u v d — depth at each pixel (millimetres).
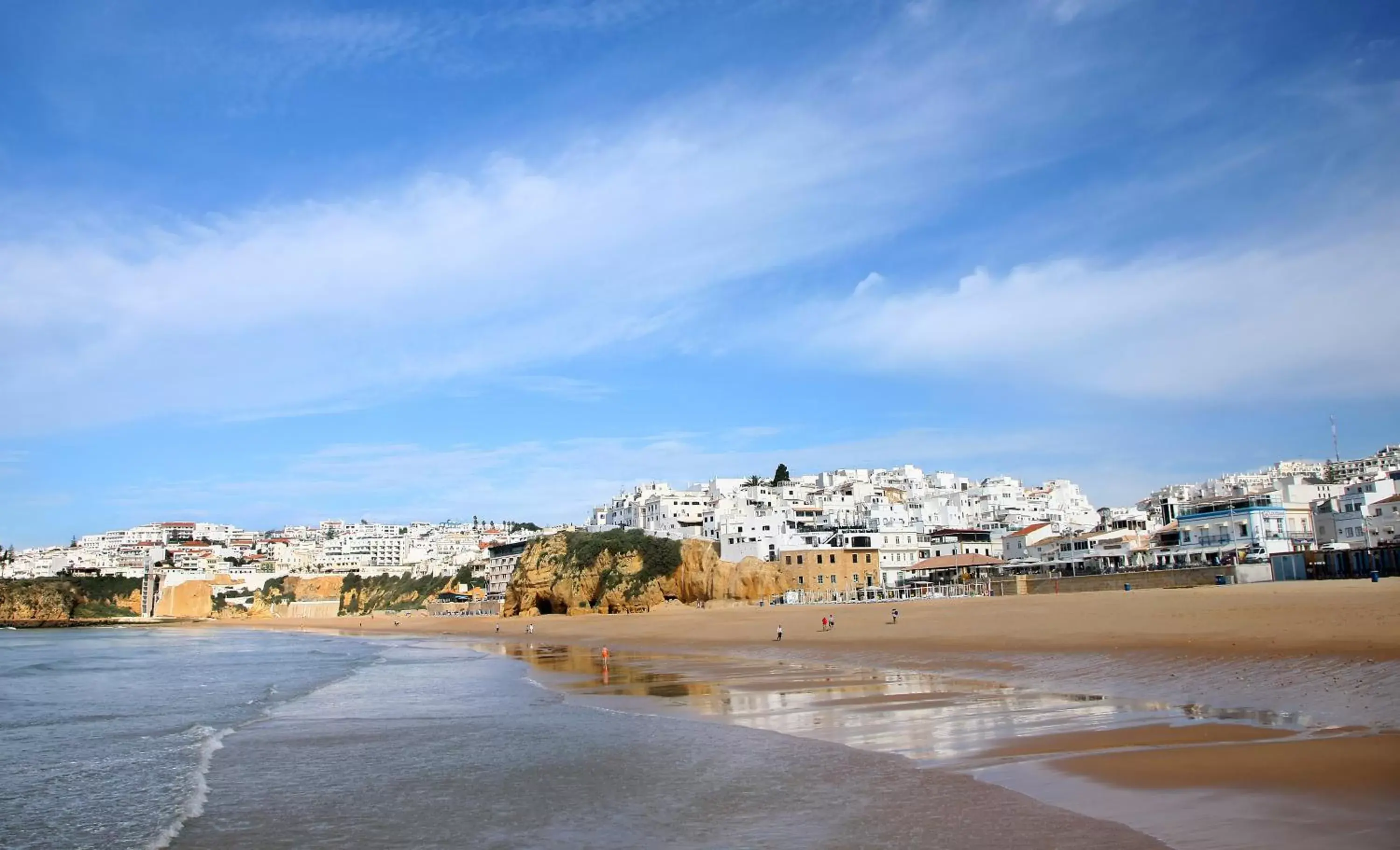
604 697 39094
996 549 136000
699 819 16828
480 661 69312
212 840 17703
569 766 23109
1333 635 34969
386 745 28391
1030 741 21219
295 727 33469
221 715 39250
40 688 56344
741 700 34125
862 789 17844
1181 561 102812
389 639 122250
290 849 16797
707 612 104812
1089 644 42438
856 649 53344
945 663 42312
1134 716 23594
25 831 19328
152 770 25984
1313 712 21891
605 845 15719
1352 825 12969
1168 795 15359
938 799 16625
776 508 170125
